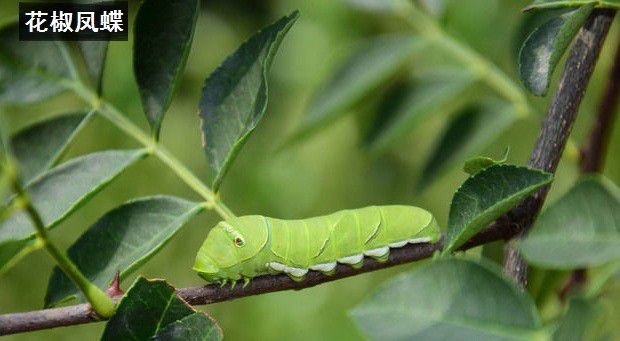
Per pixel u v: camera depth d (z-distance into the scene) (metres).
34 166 0.50
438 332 0.45
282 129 1.10
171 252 1.04
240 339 1.04
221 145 0.49
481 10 0.57
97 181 0.49
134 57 0.50
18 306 0.98
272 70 1.11
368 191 1.09
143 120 1.04
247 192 1.10
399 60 0.56
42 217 0.49
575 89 0.49
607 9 0.48
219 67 0.49
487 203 0.47
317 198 1.09
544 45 0.48
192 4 0.49
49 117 0.51
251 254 0.49
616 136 0.88
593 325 0.45
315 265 0.50
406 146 1.06
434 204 1.05
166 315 0.48
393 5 0.57
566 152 0.53
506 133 0.93
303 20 1.11
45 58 0.51
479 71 0.56
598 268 0.52
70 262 0.47
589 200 0.45
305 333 1.03
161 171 1.07
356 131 1.10
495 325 0.45
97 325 0.98
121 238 0.49
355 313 0.45
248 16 1.20
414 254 0.50
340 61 0.57
